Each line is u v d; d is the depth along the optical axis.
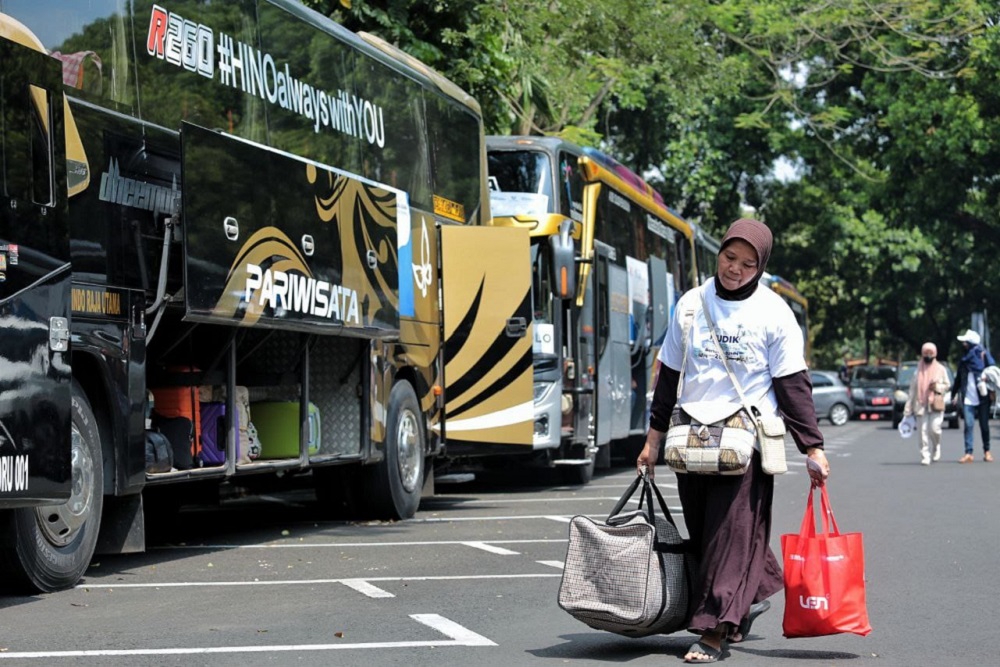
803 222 57.12
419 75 16.48
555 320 19.67
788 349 7.05
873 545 12.55
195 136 10.61
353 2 21.73
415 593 9.59
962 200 52.84
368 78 14.93
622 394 23.39
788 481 20.89
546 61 27.41
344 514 15.34
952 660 7.27
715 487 7.01
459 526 14.45
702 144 51.16
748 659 7.23
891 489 19.30
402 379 15.41
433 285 16.39
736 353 7.04
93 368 9.98
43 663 7.02
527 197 20.66
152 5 10.84
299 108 13.21
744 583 6.97
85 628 8.10
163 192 10.84
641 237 25.80
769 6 36.75
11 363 8.66
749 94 50.41
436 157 16.86
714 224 56.91
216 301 10.78
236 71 12.07
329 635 7.89
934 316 65.69
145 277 10.54
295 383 13.17
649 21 28.91
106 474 10.09
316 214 12.73
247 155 11.41
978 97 50.16
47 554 9.42
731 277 7.09
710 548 6.99
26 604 9.06
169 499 13.61
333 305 13.03
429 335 16.16
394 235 14.82
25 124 8.93
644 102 34.56
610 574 7.06
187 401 11.36
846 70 40.53
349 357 14.27
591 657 7.25
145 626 8.17
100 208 10.01
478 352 16.64
